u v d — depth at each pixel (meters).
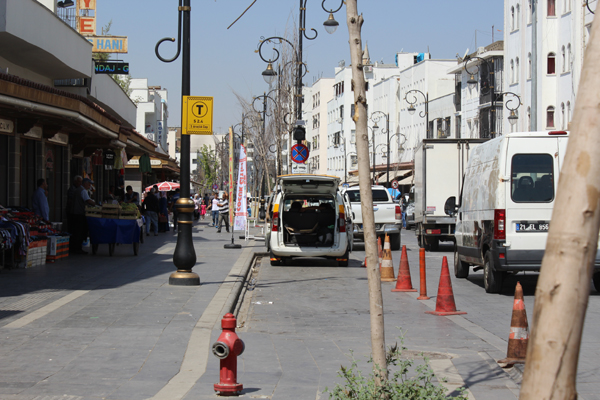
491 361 7.22
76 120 15.45
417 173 25.41
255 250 22.69
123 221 18.69
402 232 38.75
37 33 17.33
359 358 7.32
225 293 11.68
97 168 29.69
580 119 2.40
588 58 2.43
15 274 13.91
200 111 12.82
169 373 6.43
